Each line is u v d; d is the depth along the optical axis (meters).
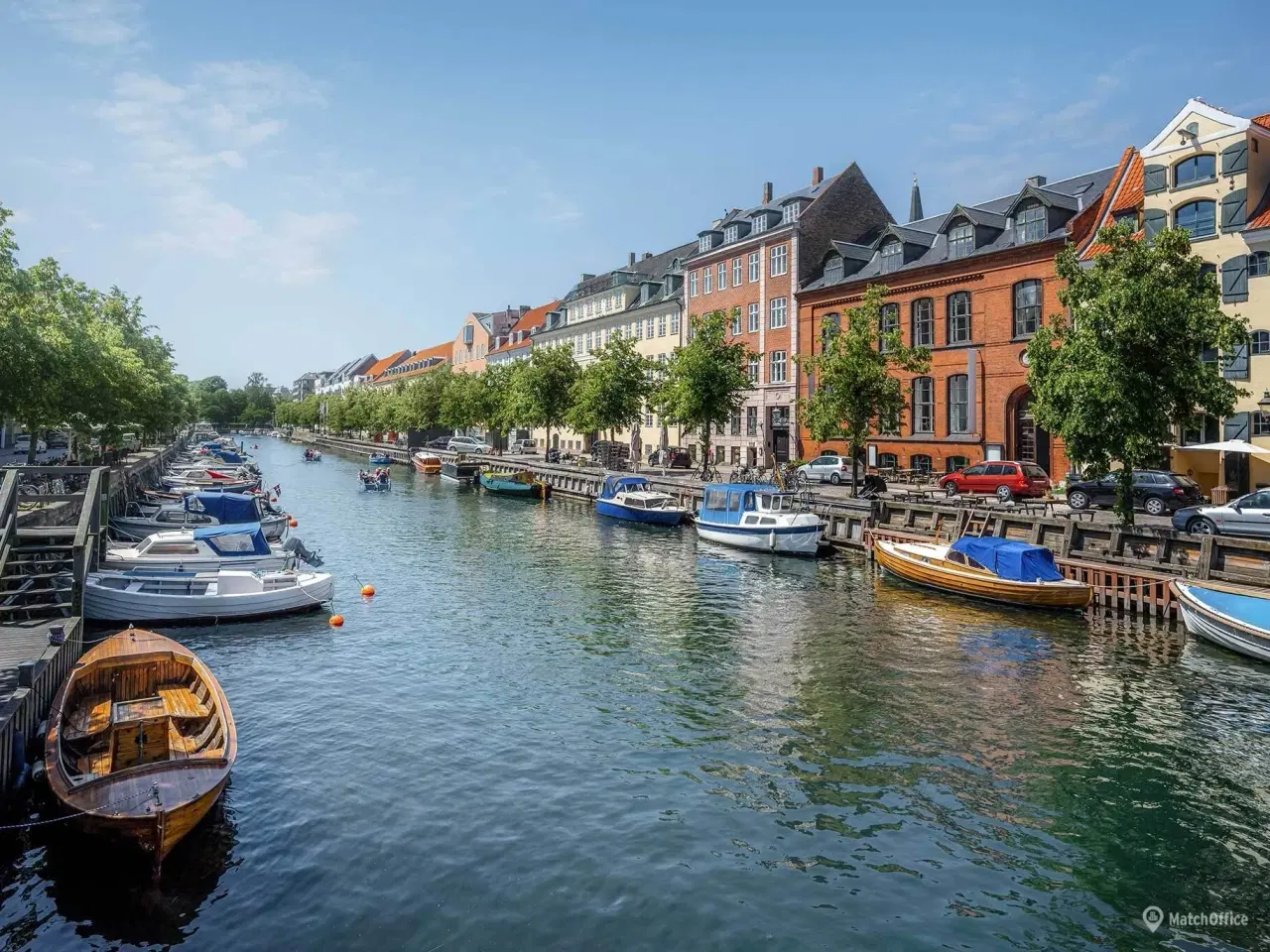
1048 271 35.53
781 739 12.95
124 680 12.83
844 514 30.06
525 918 8.41
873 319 32.56
